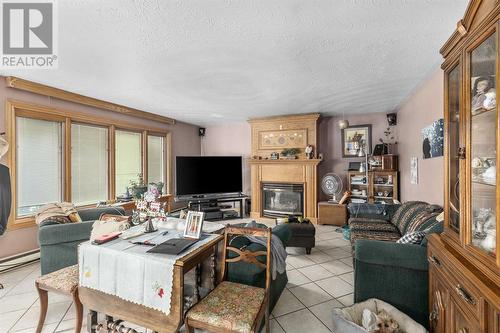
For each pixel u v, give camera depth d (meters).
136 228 2.18
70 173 3.75
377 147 4.84
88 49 2.29
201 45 2.22
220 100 4.09
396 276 1.93
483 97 1.25
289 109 4.79
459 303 1.25
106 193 4.37
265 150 5.68
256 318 1.48
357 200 4.95
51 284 1.80
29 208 3.31
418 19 1.85
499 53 1.05
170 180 5.70
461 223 1.37
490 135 1.22
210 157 5.64
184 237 1.91
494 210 1.19
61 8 1.69
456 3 1.66
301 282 2.69
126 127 4.69
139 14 1.75
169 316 1.53
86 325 1.95
